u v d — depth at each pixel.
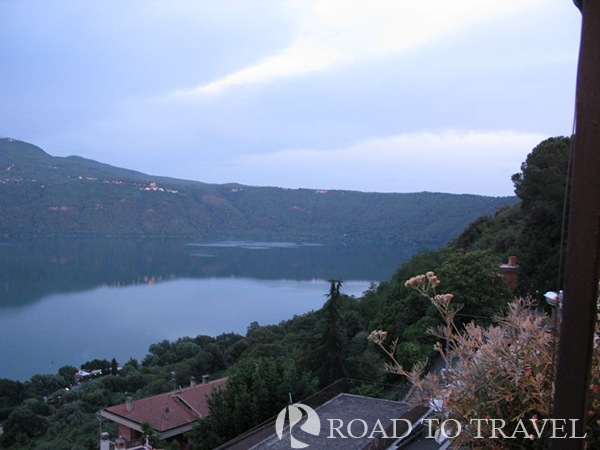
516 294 23.64
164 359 51.38
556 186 27.83
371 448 8.02
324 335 19.53
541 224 27.08
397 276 37.12
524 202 32.53
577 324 1.83
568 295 1.85
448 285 19.66
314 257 160.50
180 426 21.38
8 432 32.06
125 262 163.88
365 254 158.88
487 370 2.73
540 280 23.08
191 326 78.19
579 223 1.83
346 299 35.25
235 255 173.25
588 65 1.82
